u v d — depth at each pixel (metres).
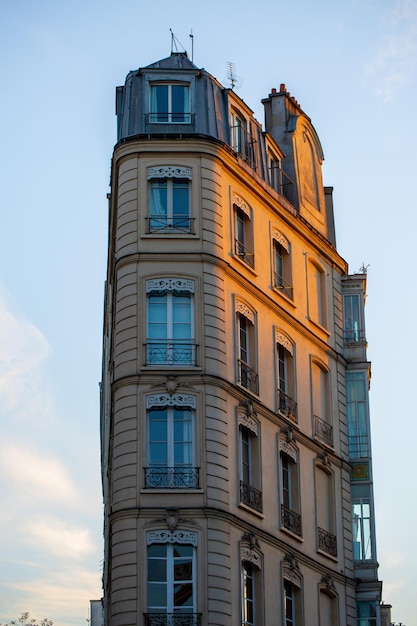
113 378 46.59
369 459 54.44
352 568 52.78
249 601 45.41
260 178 51.50
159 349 45.78
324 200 58.16
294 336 52.22
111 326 50.28
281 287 51.81
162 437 44.84
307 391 52.38
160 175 48.16
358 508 53.78
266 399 48.94
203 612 42.75
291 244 53.50
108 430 56.12
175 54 51.91
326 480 52.69
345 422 54.88
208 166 48.53
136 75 50.16
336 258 56.84
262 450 47.88
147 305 46.47
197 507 43.84
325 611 50.44
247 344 49.00
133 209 47.75
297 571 48.47
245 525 45.50
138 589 42.81
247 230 50.50
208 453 44.72
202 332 46.19
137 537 43.41
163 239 47.25
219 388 45.81
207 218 47.81
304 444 51.16
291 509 49.53
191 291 46.69
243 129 51.81
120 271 47.19
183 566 43.28
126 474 44.22
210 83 50.44
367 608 52.47
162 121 49.25
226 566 43.84
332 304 56.00
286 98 57.25
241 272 48.94
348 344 56.28
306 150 57.44
